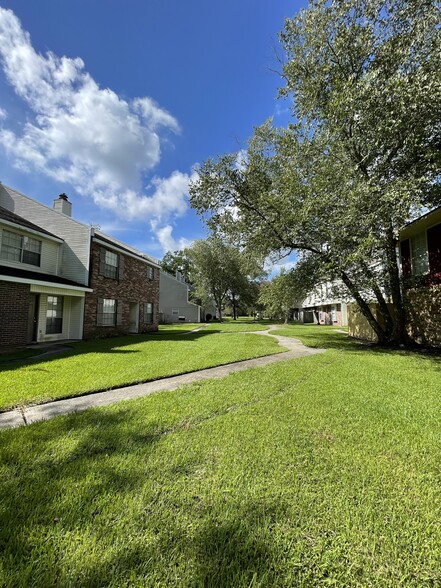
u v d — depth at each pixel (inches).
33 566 56.5
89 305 498.9
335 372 235.0
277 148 410.0
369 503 75.1
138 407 148.4
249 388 184.9
